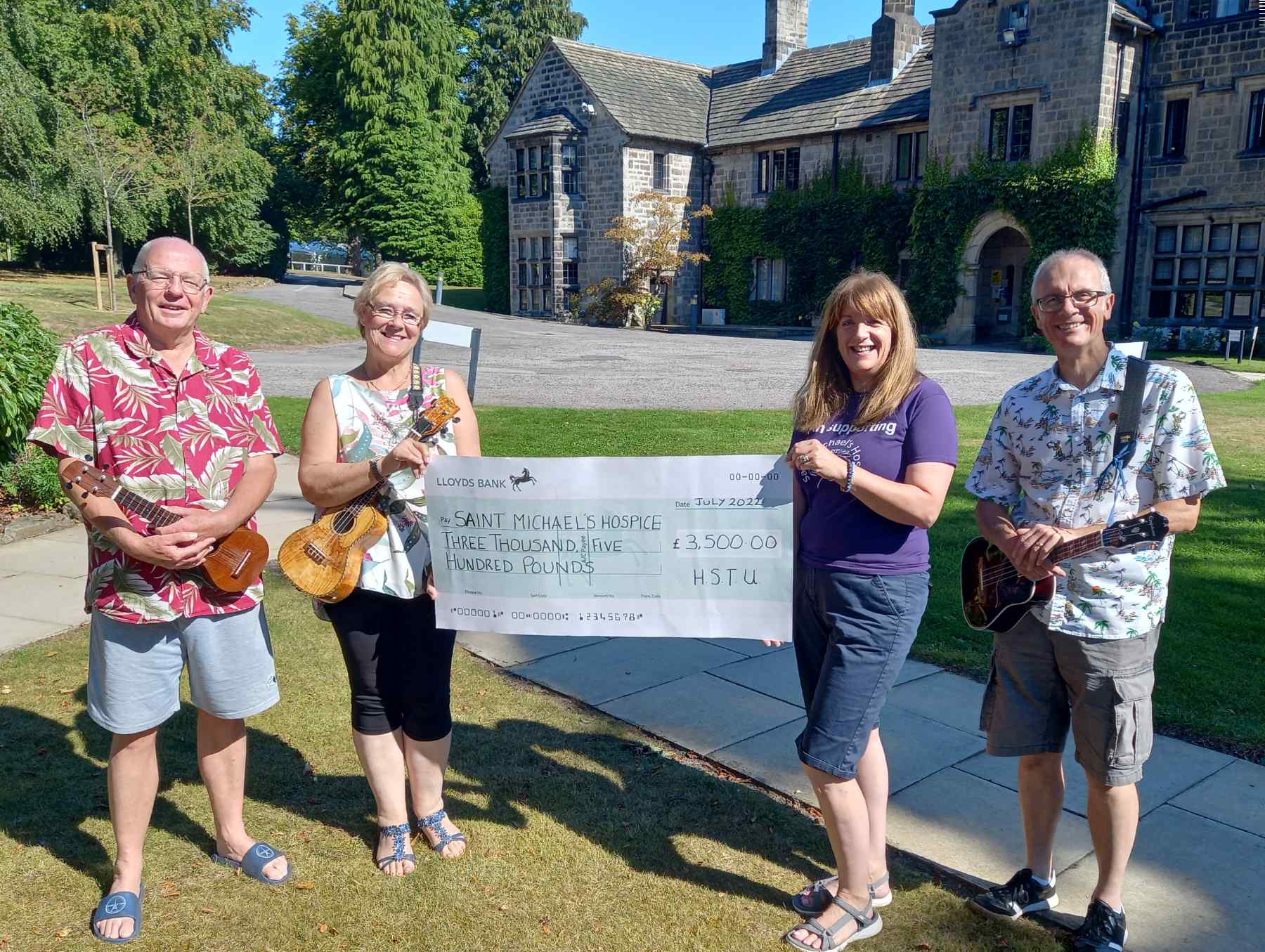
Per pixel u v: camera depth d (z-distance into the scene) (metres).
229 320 23.30
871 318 2.58
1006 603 2.68
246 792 3.53
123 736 2.75
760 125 32.81
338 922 2.81
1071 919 2.83
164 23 36.19
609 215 33.56
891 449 2.60
